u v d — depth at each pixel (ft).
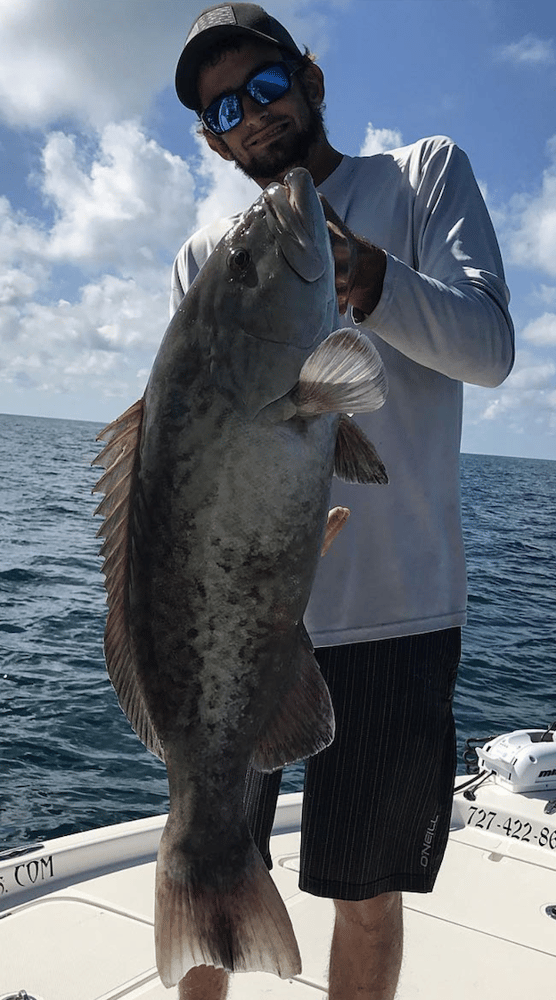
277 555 5.15
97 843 11.68
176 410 5.11
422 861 7.53
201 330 5.10
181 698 5.32
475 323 5.90
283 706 5.52
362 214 7.70
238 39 7.33
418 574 7.43
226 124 7.62
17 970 9.44
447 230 6.98
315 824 7.51
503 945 10.41
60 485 152.66
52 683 36.76
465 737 30.94
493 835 13.34
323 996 9.37
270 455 5.06
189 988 7.68
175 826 5.43
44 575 66.08
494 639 48.65
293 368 5.06
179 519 5.13
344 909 7.74
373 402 4.78
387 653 7.39
